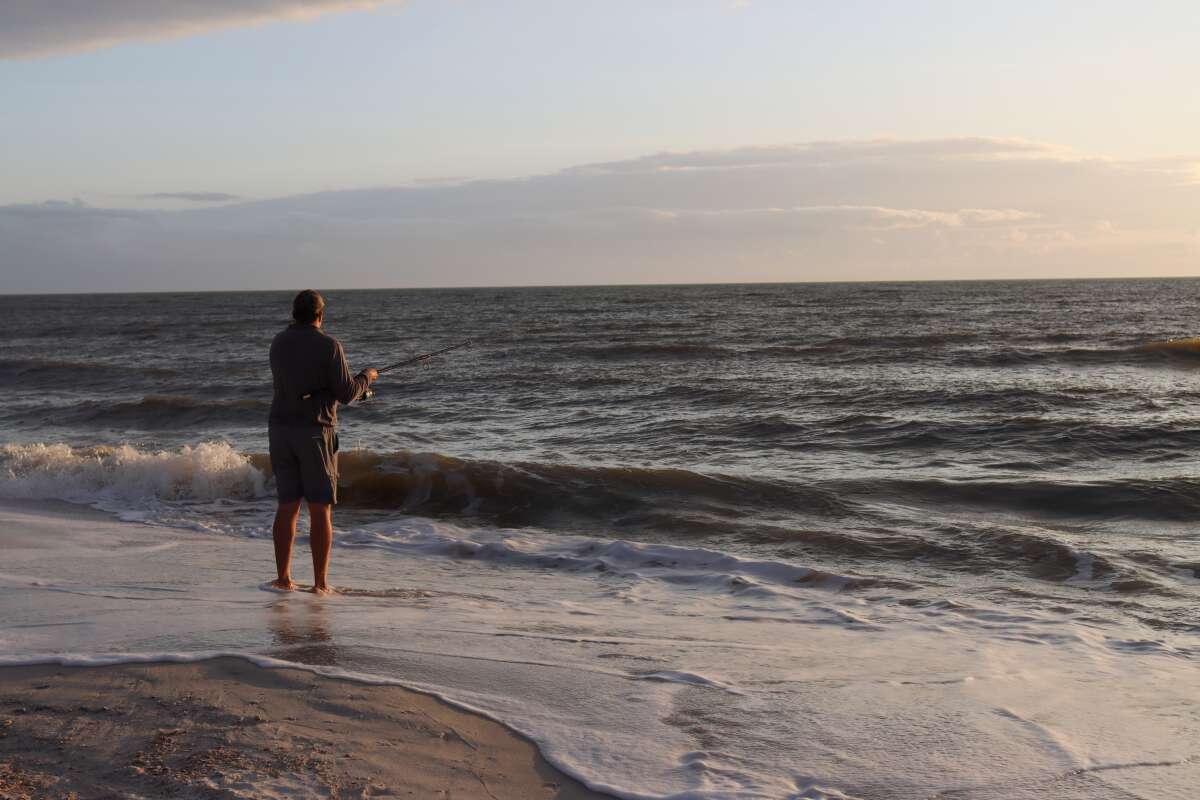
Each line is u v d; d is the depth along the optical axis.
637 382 19.73
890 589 5.82
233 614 4.70
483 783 2.79
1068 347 26.97
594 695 3.60
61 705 3.31
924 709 3.51
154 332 49.41
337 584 5.99
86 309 94.12
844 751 3.09
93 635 4.20
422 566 6.73
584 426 14.36
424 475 9.51
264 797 2.61
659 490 8.96
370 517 8.66
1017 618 5.14
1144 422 12.47
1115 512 8.16
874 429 12.84
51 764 2.81
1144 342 29.02
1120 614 5.26
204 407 16.70
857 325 41.44
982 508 8.53
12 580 5.51
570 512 8.59
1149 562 6.41
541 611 5.20
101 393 21.69
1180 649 4.50
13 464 10.28
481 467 9.59
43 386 23.12
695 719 3.37
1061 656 4.36
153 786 2.67
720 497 8.82
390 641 4.25
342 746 3.00
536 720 3.31
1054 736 3.24
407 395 18.94
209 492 9.69
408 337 39.97
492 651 4.15
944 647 4.50
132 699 3.38
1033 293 90.62
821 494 8.82
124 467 9.95
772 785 2.81
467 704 3.44
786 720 3.37
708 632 4.74
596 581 6.23
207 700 3.38
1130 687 3.84
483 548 7.20
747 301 81.31
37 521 8.09
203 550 6.90
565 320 52.66
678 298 95.88
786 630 4.84
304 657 3.93
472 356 28.42
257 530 7.96
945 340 30.53
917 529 7.64
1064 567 6.35
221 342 40.53
